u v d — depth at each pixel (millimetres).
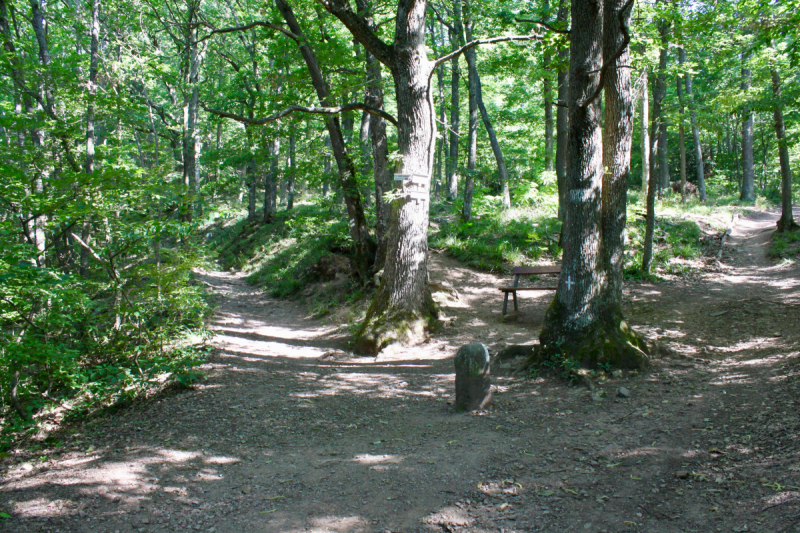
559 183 14477
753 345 7062
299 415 6004
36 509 3807
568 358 6516
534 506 3539
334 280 15500
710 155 39406
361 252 14273
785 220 15727
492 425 5219
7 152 8469
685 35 10352
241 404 6336
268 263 20328
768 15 8219
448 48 17609
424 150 10000
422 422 5566
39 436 5703
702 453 3969
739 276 12164
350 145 14000
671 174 37562
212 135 31609
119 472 4465
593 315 6664
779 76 15227
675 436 4367
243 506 3852
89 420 6070
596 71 5957
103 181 7203
